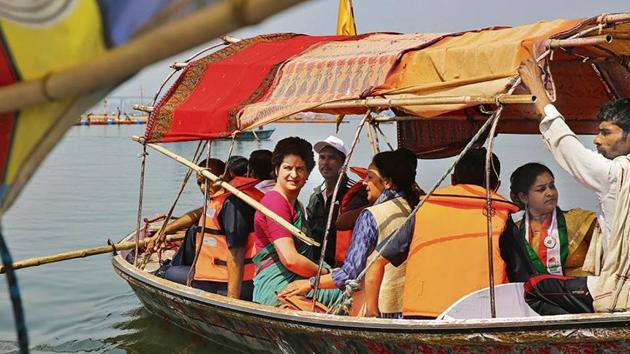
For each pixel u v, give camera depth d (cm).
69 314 1094
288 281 830
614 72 861
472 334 645
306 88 838
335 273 748
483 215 679
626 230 573
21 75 233
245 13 178
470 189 701
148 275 996
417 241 695
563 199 1661
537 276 648
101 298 1177
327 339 752
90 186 2641
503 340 634
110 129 7675
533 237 721
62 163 3562
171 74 1014
